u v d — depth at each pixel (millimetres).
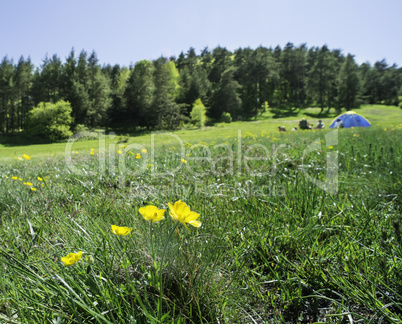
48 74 58531
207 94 77250
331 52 102125
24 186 2973
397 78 96438
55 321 883
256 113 79688
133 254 1250
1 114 54812
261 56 81438
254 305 1238
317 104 91875
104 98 56906
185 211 963
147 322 972
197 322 1071
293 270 1489
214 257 1393
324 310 1232
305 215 2018
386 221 1865
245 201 2307
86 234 1437
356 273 1335
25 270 1079
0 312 1060
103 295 948
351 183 2992
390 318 996
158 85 56375
